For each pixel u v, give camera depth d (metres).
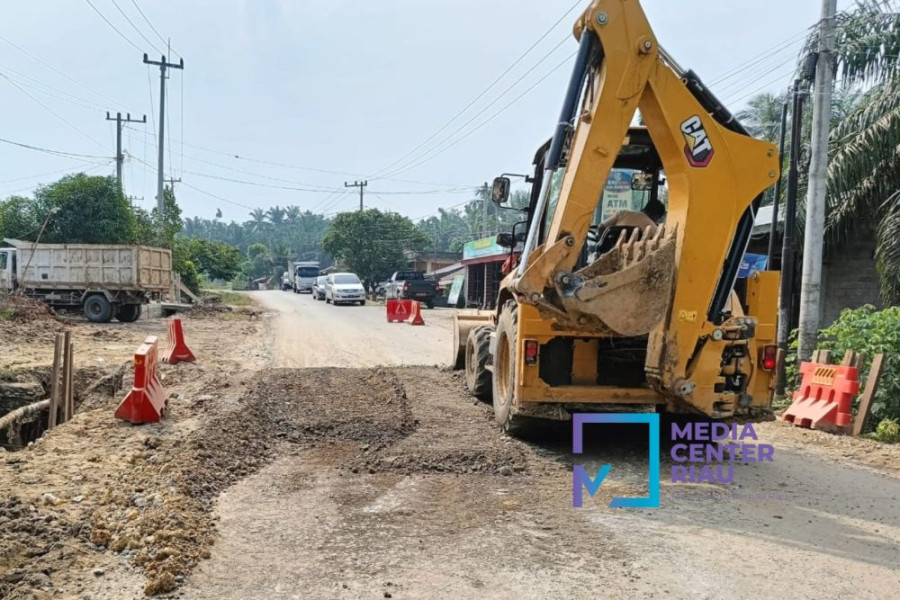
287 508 5.27
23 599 3.62
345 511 5.21
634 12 5.89
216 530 4.77
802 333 10.48
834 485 6.23
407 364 13.51
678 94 5.96
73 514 4.82
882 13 12.41
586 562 4.35
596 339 7.05
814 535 4.94
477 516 5.15
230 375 11.38
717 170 6.02
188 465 5.89
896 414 8.48
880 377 8.37
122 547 4.31
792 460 7.11
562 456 6.88
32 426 10.27
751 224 6.27
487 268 34.22
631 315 6.00
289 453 6.88
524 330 6.78
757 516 5.33
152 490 5.29
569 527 4.97
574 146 6.09
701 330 6.06
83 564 4.10
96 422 7.58
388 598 3.83
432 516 5.13
